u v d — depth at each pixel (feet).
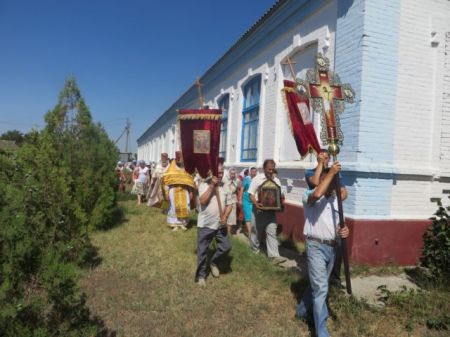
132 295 17.75
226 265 22.16
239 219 34.45
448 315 15.37
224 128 50.57
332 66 25.36
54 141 28.37
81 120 29.60
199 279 19.34
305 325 15.16
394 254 22.49
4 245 9.20
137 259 23.24
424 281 19.27
